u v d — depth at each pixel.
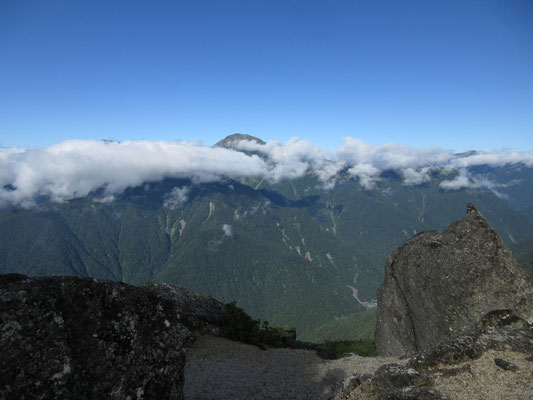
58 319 5.22
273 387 11.84
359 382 9.10
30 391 4.64
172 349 6.33
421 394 6.74
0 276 5.22
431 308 15.60
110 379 5.45
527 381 7.02
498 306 13.58
